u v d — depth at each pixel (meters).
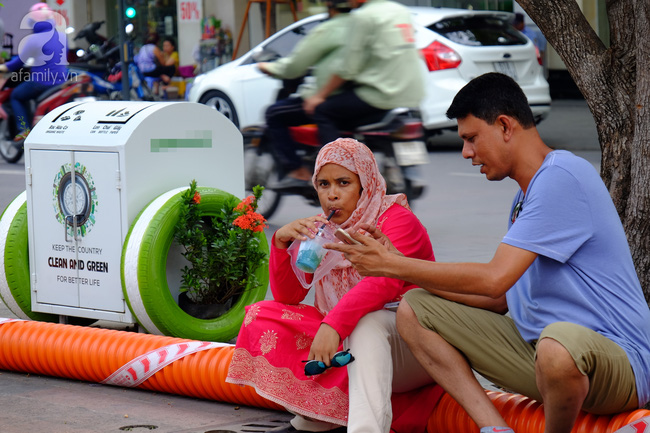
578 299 3.21
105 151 4.99
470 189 10.56
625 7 4.32
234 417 4.13
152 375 4.43
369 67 8.42
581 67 4.44
